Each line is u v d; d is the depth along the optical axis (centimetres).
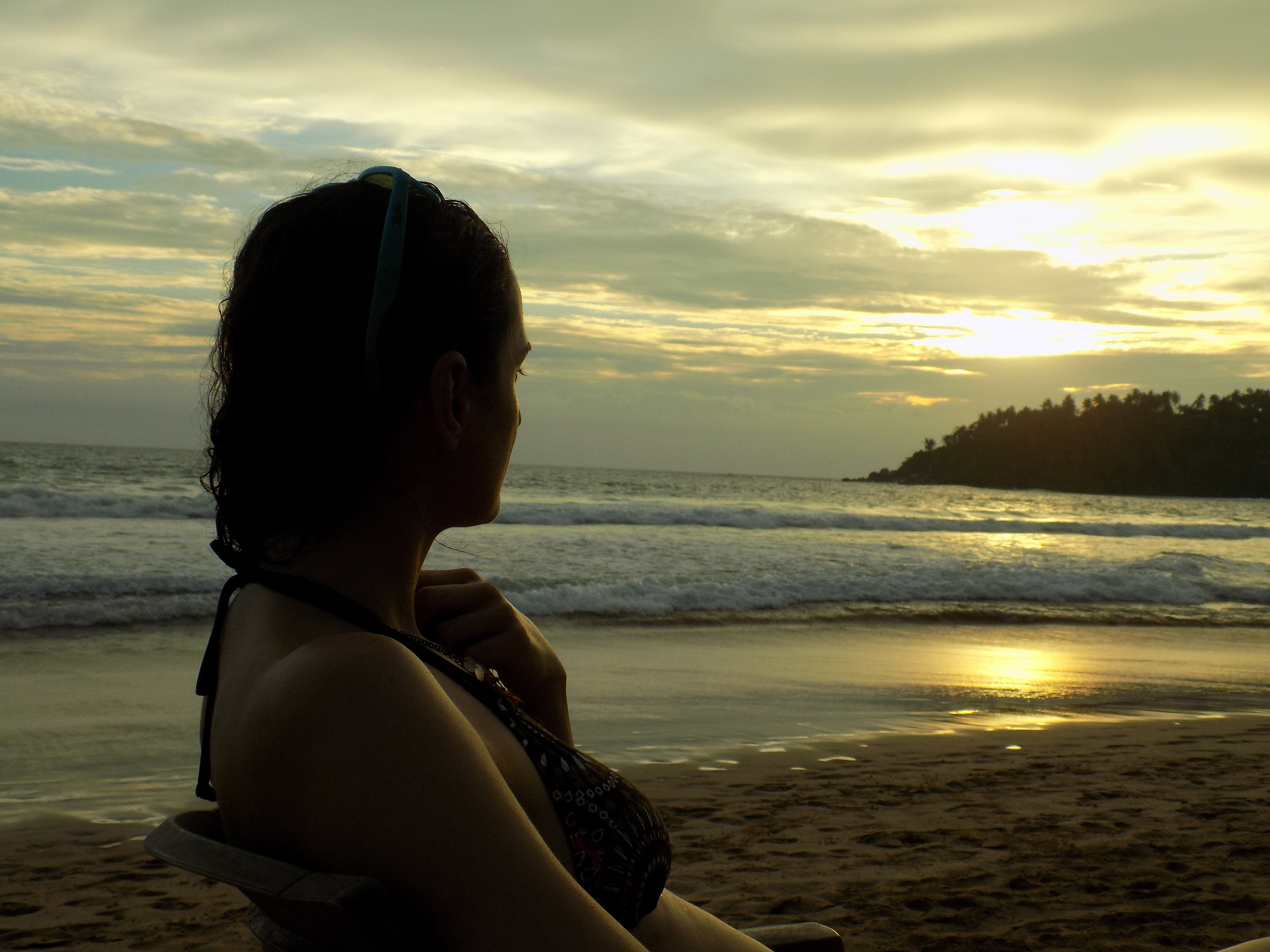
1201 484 19288
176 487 3209
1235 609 1728
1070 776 637
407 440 91
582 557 1856
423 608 126
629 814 102
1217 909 395
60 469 3984
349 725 69
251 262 92
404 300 89
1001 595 1723
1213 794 591
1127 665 1141
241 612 89
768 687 922
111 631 1020
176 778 584
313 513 89
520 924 68
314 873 68
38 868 445
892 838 497
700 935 124
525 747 97
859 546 2481
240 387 89
